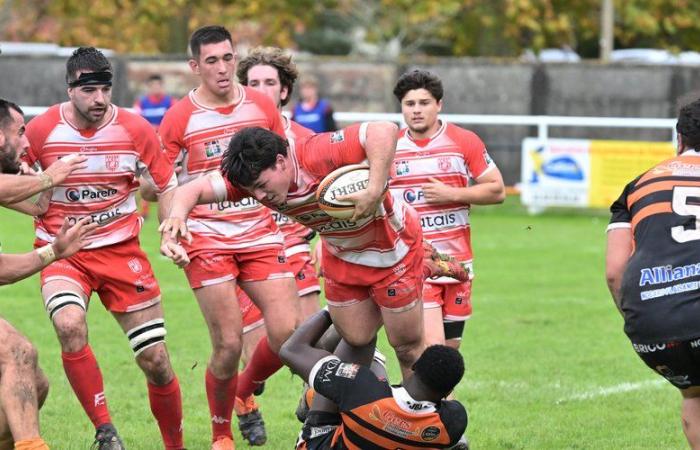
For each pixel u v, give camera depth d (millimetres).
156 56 47656
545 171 40625
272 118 15469
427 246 14125
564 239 36469
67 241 12805
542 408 17406
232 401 15070
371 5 75500
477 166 15969
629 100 48375
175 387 14711
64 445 15391
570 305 25859
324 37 88688
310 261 17125
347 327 13211
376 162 11711
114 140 14375
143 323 14625
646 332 11562
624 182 39531
